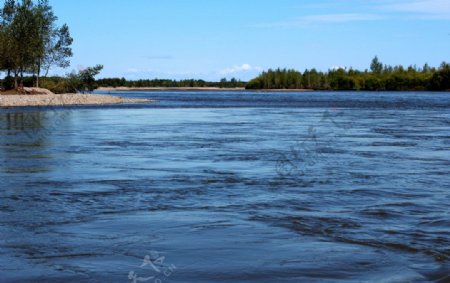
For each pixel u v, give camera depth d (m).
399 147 20.31
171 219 8.71
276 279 5.94
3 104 62.81
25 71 83.44
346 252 6.94
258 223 8.45
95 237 7.63
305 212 9.24
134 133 26.48
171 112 49.00
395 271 6.22
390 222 8.57
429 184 12.11
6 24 80.75
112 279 5.89
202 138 23.83
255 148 19.78
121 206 9.70
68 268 6.27
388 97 112.19
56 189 11.35
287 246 7.20
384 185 11.96
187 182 12.29
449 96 121.00
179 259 6.62
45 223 8.44
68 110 52.09
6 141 22.23
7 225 8.30
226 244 7.28
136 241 7.42
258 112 50.03
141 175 13.33
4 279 5.89
